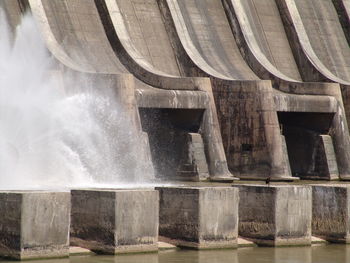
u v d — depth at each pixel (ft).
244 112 239.50
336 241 160.66
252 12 279.28
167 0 258.37
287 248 152.87
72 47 233.76
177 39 254.27
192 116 230.89
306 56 280.31
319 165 256.32
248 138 239.30
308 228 155.94
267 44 278.67
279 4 288.92
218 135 232.94
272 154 237.66
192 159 229.04
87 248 136.98
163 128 233.14
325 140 255.70
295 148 260.83
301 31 285.64
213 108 232.32
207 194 144.15
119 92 209.56
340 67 295.28
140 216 137.18
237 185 155.22
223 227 146.20
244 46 267.18
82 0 244.63
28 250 126.82
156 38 254.88
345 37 304.30
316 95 253.44
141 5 256.73
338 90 257.55
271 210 151.84
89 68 228.84
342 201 160.45
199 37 262.06
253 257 142.61
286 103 245.45
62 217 130.11
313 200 162.71
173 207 145.59
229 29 271.69
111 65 235.20
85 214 137.49
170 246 144.25
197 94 228.63
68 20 238.07
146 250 138.31
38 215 127.54
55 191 130.82
